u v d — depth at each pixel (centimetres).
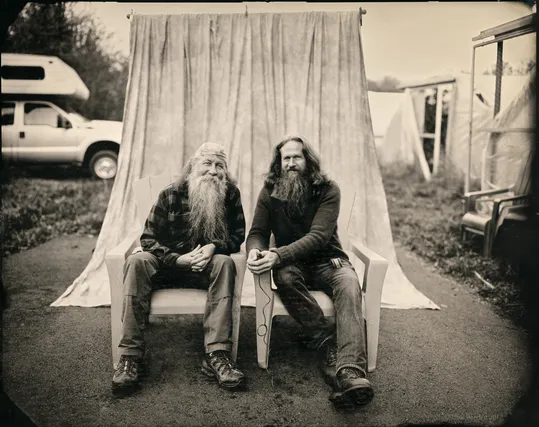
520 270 382
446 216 587
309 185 264
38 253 462
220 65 348
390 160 639
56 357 263
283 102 351
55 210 517
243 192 351
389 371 256
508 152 470
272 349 276
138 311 233
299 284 242
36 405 219
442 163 607
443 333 306
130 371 227
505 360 270
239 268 247
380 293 247
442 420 214
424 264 466
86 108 488
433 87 503
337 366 222
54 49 454
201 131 350
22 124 480
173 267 242
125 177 349
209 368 240
